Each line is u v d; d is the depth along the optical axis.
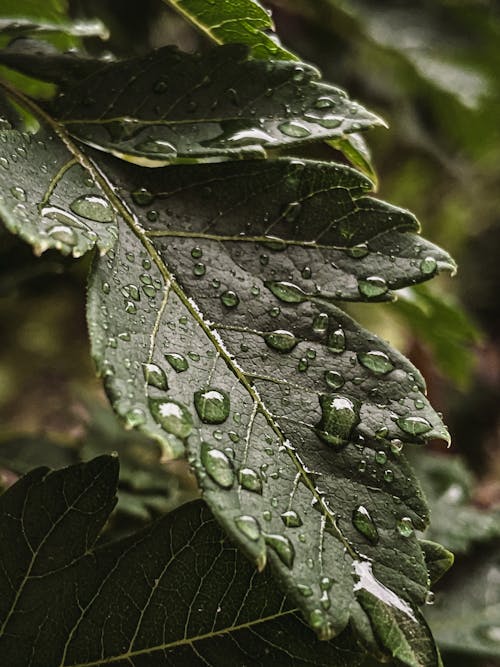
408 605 0.20
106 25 0.40
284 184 0.22
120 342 0.20
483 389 0.63
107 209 0.21
